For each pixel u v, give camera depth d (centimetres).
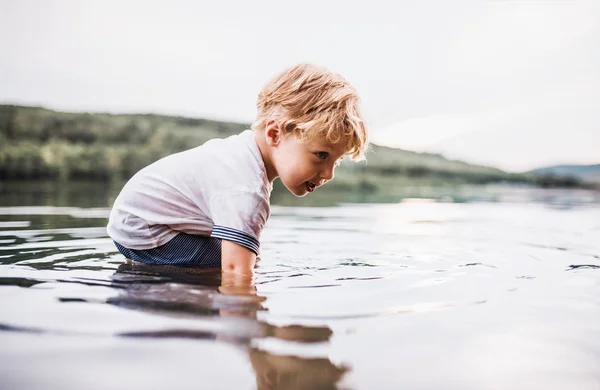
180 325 135
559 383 111
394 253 275
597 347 131
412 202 698
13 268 206
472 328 142
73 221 376
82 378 104
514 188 1139
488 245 309
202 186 232
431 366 116
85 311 145
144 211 238
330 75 227
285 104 222
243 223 215
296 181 226
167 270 213
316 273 213
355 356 119
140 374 106
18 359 112
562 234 368
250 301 160
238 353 118
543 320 151
